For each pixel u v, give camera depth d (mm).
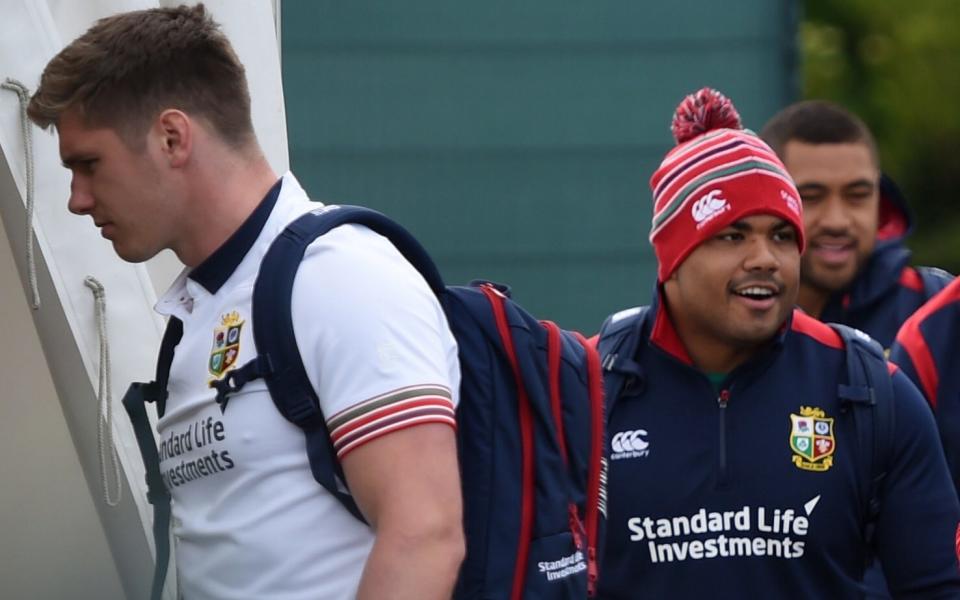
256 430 8633
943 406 13133
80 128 8969
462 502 8922
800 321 12227
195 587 8914
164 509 9633
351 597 8586
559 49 21281
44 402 10938
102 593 11281
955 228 56625
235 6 11445
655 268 21406
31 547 11211
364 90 20938
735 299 11727
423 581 8195
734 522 11742
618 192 21359
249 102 9320
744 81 21359
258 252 8922
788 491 11688
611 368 12195
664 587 11844
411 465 8328
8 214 10422
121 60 8914
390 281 8586
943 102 56469
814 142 14922
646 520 11867
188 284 9109
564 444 9570
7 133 10180
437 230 21125
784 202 11781
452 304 9523
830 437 11734
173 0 11523
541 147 21281
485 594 9156
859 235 14984
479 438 9312
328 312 8477
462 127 21125
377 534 8336
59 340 10648
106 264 10609
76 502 11102
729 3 21344
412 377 8430
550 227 21312
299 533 8594
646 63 21312
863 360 11898
